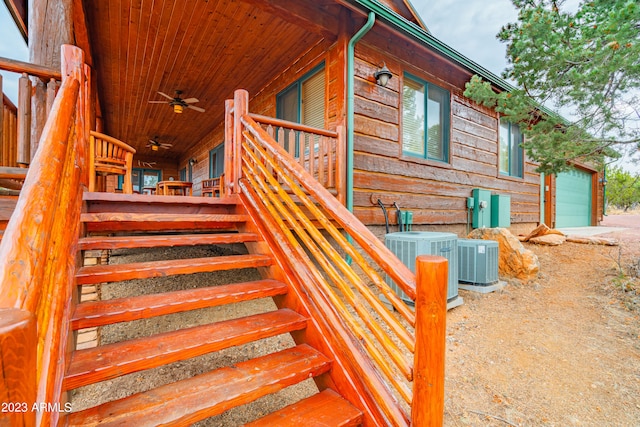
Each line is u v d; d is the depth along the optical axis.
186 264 1.83
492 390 1.94
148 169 12.20
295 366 1.48
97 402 1.96
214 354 2.44
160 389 1.26
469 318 2.93
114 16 3.60
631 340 2.42
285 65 4.88
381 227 4.27
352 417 1.31
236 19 3.69
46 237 0.73
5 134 2.31
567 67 3.26
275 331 1.63
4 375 0.46
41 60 2.17
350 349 1.51
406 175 4.55
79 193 1.82
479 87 4.12
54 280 0.99
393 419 1.23
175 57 4.58
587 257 4.56
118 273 1.61
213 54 4.49
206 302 1.65
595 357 2.24
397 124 4.42
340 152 3.57
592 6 2.89
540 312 3.02
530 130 4.14
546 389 1.93
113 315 1.40
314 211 1.66
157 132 8.63
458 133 5.47
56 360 0.90
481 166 5.99
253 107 6.11
